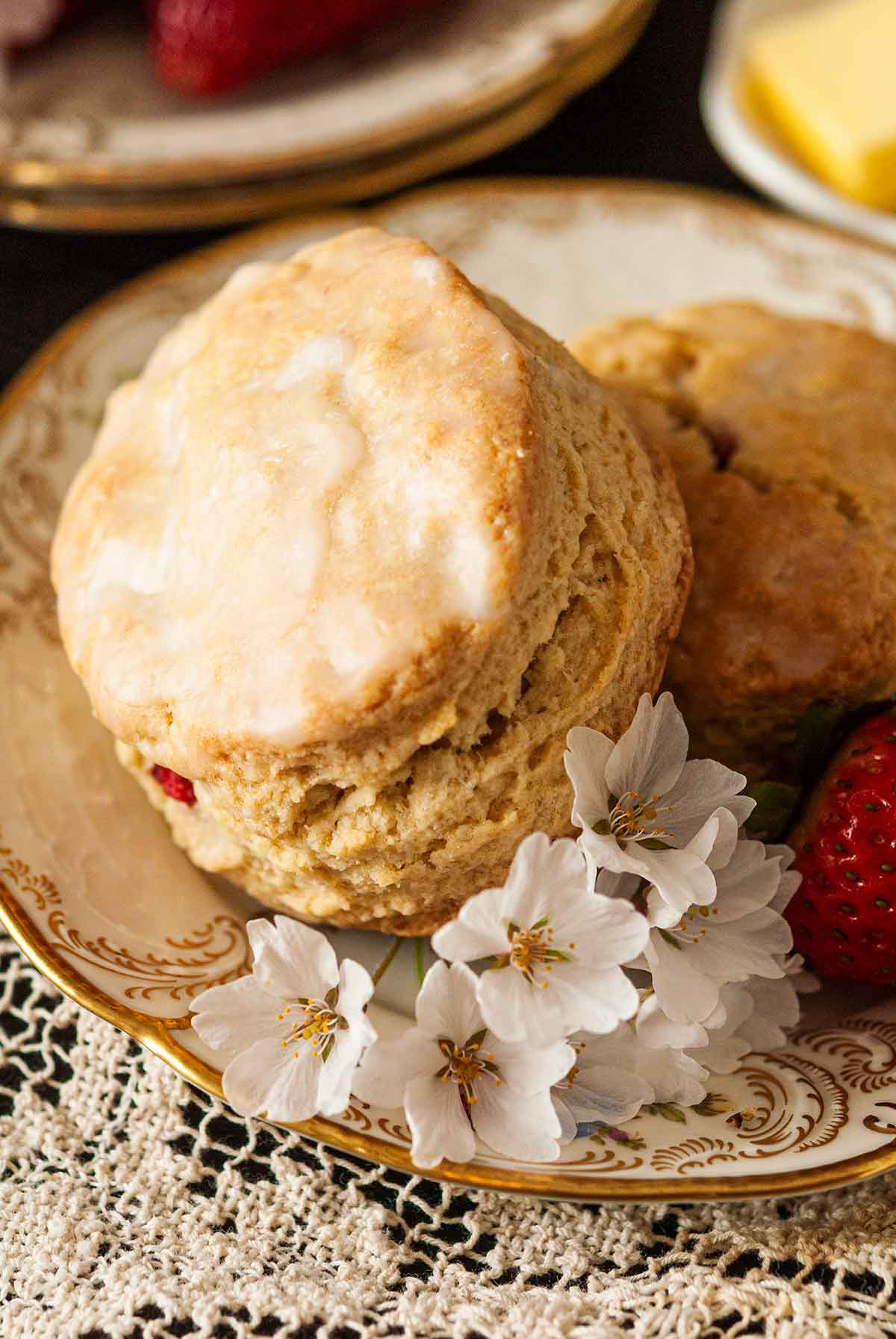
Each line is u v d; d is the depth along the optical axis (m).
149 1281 0.34
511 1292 0.34
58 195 0.52
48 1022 0.38
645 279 0.50
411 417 0.35
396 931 0.37
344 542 0.34
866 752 0.37
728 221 0.50
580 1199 0.34
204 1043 0.35
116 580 0.37
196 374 0.38
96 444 0.41
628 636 0.36
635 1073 0.35
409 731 0.34
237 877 0.38
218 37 0.53
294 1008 0.35
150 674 0.35
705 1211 0.35
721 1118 0.35
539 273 0.50
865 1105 0.35
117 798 0.40
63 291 0.52
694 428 0.42
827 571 0.39
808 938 0.38
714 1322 0.34
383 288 0.37
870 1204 0.35
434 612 0.34
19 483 0.44
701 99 0.59
